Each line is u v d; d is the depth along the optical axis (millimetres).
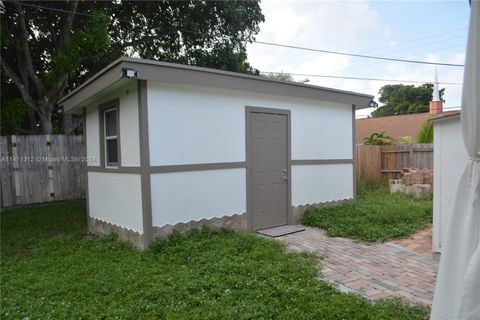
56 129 11734
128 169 4754
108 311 2803
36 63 10117
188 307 2814
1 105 9266
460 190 1979
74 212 7750
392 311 2637
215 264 3723
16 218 7195
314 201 6539
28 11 8922
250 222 5559
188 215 4844
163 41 11062
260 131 5711
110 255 4473
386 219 5594
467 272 1805
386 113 29188
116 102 5008
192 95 4875
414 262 3930
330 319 2523
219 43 11523
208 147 5059
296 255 4082
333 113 6895
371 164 10312
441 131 3936
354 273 3582
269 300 2865
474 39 1786
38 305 3004
